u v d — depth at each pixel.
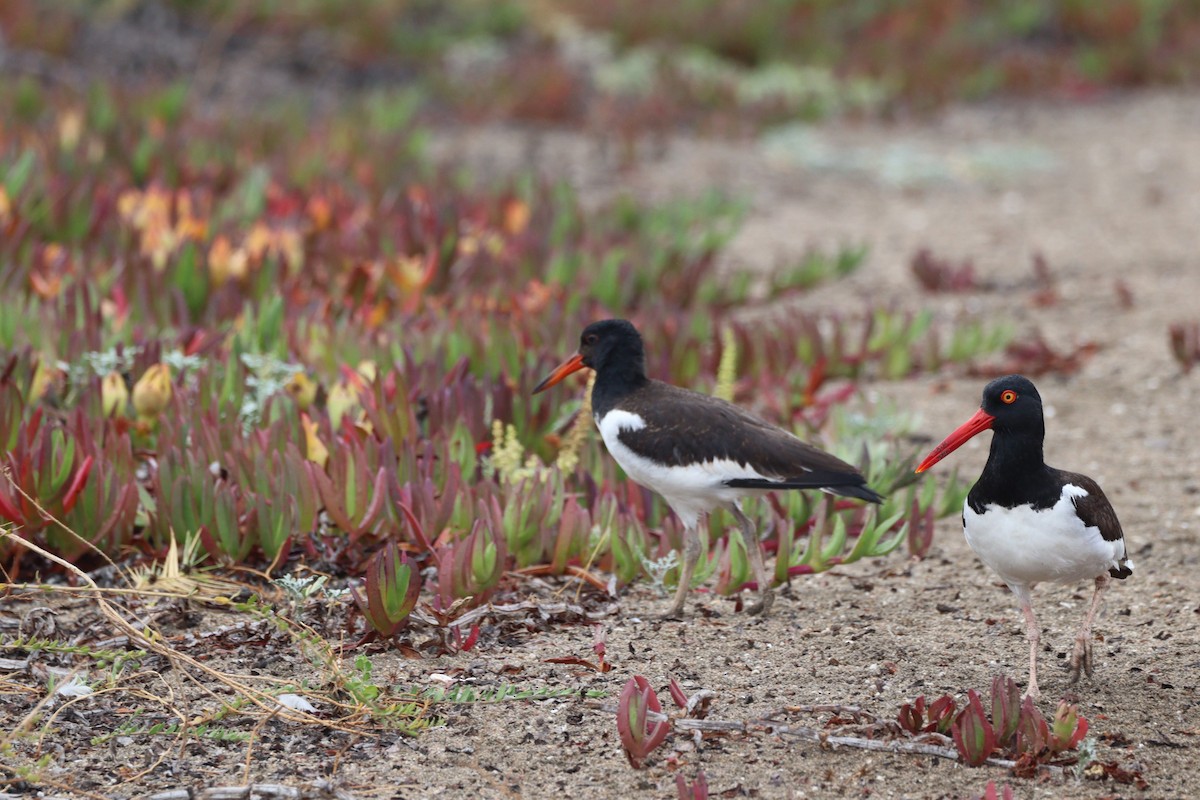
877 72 32.97
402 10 32.62
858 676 8.71
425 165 21.31
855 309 18.14
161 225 16.06
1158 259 20.31
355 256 16.14
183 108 23.06
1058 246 21.23
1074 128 30.14
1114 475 12.58
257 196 17.55
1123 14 36.44
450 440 10.98
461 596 9.24
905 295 18.84
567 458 10.88
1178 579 10.33
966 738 7.48
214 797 7.13
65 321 12.36
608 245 18.17
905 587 10.30
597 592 9.95
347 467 9.91
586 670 8.71
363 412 11.41
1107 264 20.11
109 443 10.31
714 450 9.04
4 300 12.61
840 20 36.59
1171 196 24.23
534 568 10.05
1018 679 8.66
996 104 32.31
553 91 28.81
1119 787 7.31
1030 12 36.91
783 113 29.73
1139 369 15.55
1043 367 15.39
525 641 9.15
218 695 8.28
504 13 33.41
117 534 9.84
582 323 13.84
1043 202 24.14
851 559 10.05
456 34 32.59
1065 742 7.49
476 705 8.23
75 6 28.28
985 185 25.39
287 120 23.30
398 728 7.91
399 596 8.70
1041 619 9.66
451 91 29.23
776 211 23.56
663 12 34.72
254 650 8.84
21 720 7.86
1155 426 13.83
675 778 7.44
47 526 9.73
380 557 8.65
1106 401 14.62
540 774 7.50
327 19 30.64
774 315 16.08
